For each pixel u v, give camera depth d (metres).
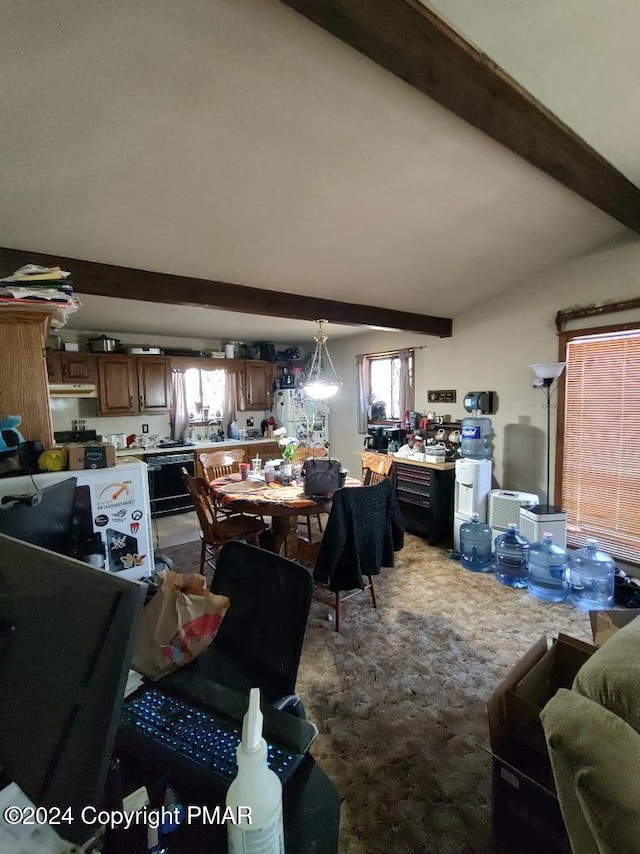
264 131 1.73
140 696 0.92
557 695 1.01
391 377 5.34
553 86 1.59
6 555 0.67
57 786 0.50
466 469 3.67
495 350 3.96
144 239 2.41
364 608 2.78
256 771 0.56
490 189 2.28
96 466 1.58
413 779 1.53
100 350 4.88
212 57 1.38
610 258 3.09
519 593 3.00
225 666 1.25
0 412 1.66
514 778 1.23
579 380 3.36
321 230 2.55
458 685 2.03
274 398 6.37
